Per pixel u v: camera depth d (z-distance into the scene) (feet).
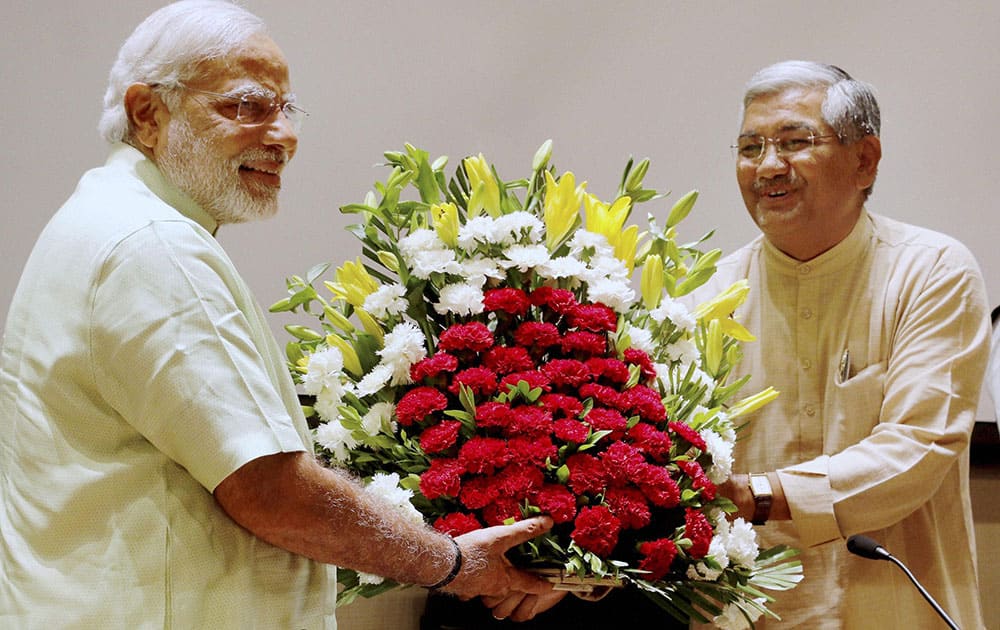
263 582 4.97
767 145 7.88
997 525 9.88
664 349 6.75
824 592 7.61
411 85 10.09
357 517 5.00
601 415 6.05
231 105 5.35
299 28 9.91
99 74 9.68
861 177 7.98
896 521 7.29
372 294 6.52
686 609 6.34
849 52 10.46
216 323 4.82
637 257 7.16
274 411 4.86
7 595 4.76
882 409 7.62
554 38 10.26
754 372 8.07
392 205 6.85
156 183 5.39
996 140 10.48
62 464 4.81
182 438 4.72
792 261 8.11
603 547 5.76
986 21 10.52
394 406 6.27
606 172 10.25
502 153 10.18
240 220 5.61
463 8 10.19
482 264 6.49
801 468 7.37
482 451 5.87
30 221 9.52
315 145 9.89
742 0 10.42
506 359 6.19
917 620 7.52
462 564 5.48
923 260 7.82
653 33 10.35
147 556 4.72
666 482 5.96
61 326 4.85
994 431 9.91
